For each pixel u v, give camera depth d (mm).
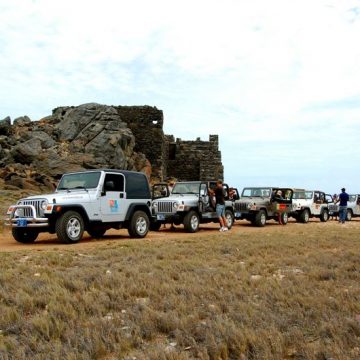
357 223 26594
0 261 9219
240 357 4242
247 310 5660
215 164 48312
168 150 49000
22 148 31375
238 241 13445
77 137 36312
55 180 29953
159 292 6664
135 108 44062
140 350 4504
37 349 4383
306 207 26766
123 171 15578
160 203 18641
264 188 23797
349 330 4852
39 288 6648
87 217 14102
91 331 4824
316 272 8133
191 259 9828
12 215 13617
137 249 11469
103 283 7121
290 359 4285
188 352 4402
